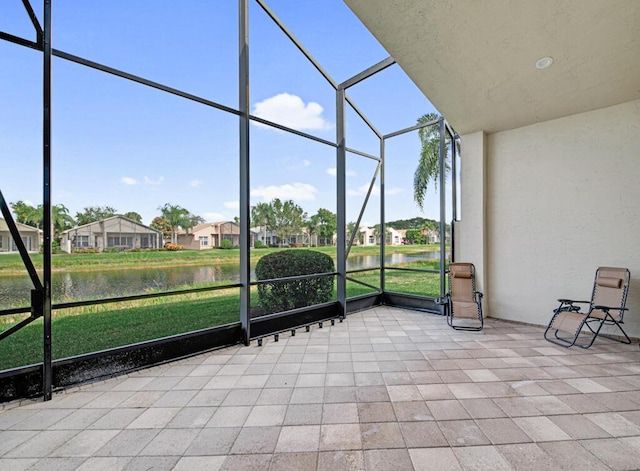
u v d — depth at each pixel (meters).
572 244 4.28
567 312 3.91
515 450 1.85
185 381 2.83
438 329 4.48
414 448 1.88
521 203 4.71
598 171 4.09
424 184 6.10
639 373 2.92
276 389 2.66
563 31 2.67
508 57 3.07
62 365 2.66
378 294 6.16
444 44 2.91
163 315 4.63
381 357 3.39
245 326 3.83
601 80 3.42
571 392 2.56
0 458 1.80
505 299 4.88
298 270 5.29
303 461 1.78
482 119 4.48
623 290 3.65
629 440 1.94
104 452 1.86
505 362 3.22
